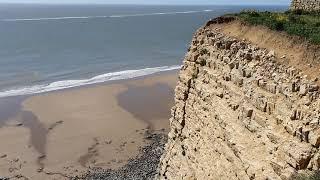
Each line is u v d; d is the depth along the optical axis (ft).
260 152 63.67
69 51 401.49
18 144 172.65
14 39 472.44
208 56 90.02
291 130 57.82
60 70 315.37
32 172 148.77
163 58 379.96
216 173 77.92
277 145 59.88
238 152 69.31
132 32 594.24
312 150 53.83
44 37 502.79
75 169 151.12
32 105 225.56
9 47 410.31
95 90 258.37
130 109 220.43
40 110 217.15
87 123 197.77
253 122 67.31
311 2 99.91
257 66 70.28
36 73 301.84
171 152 103.81
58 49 410.72
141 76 300.40
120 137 180.45
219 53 84.48
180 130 99.81
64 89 260.83
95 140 177.37
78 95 246.47
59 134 184.03
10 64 329.11
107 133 185.16
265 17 83.92
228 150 74.02
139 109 220.43
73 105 226.38
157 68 331.77
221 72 82.38
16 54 374.43
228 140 74.02
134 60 366.63
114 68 329.31
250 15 88.74
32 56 366.63
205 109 86.89
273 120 62.85
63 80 284.61
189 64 97.96
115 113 213.05
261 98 66.13
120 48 433.07
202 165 85.35
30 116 207.41
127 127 192.75
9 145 171.32
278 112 61.72
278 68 65.26
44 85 269.64
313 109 55.62
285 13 95.09
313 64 61.36
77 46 434.71
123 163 154.20
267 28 76.54
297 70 61.77
